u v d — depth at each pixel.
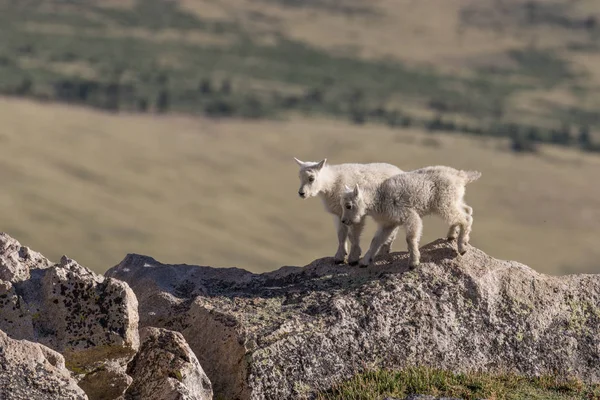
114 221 130.88
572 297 14.80
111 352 11.66
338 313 13.62
